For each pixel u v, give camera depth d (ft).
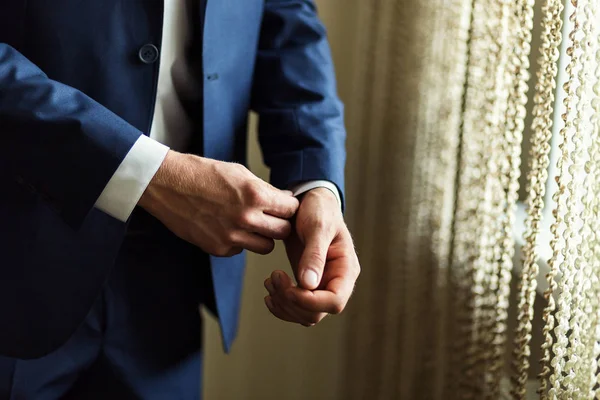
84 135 2.52
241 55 3.25
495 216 3.14
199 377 3.59
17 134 2.54
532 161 2.76
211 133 3.11
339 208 2.96
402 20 4.29
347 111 5.42
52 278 2.87
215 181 2.60
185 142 3.27
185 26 3.09
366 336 4.79
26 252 2.87
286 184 3.11
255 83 3.54
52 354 3.16
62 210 2.60
